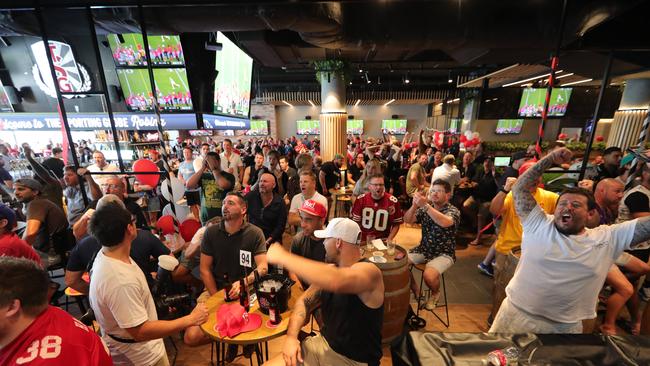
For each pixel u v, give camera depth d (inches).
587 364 47.1
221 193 142.3
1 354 38.2
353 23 132.8
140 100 133.0
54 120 158.4
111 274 54.3
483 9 127.3
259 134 685.3
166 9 112.5
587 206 57.1
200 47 142.6
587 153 114.3
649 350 49.0
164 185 147.0
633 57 160.2
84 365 40.0
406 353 52.2
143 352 60.9
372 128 743.7
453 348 50.8
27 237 102.7
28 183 109.6
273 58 239.9
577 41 123.6
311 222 86.5
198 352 96.7
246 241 87.0
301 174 119.3
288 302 75.6
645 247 98.3
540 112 356.2
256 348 84.1
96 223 54.4
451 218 106.0
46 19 112.7
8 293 37.2
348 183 233.5
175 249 108.7
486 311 115.7
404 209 251.9
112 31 118.7
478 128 424.8
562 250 59.8
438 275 103.4
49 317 41.6
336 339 61.0
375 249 103.3
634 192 97.2
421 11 130.2
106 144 241.9
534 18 125.5
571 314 62.4
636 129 259.8
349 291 51.3
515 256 93.2
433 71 459.8
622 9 111.2
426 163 273.1
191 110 137.6
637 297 99.3
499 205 102.0
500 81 457.4
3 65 150.7
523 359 48.0
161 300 75.3
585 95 344.8
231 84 184.4
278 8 112.3
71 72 122.7
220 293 80.3
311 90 562.3
